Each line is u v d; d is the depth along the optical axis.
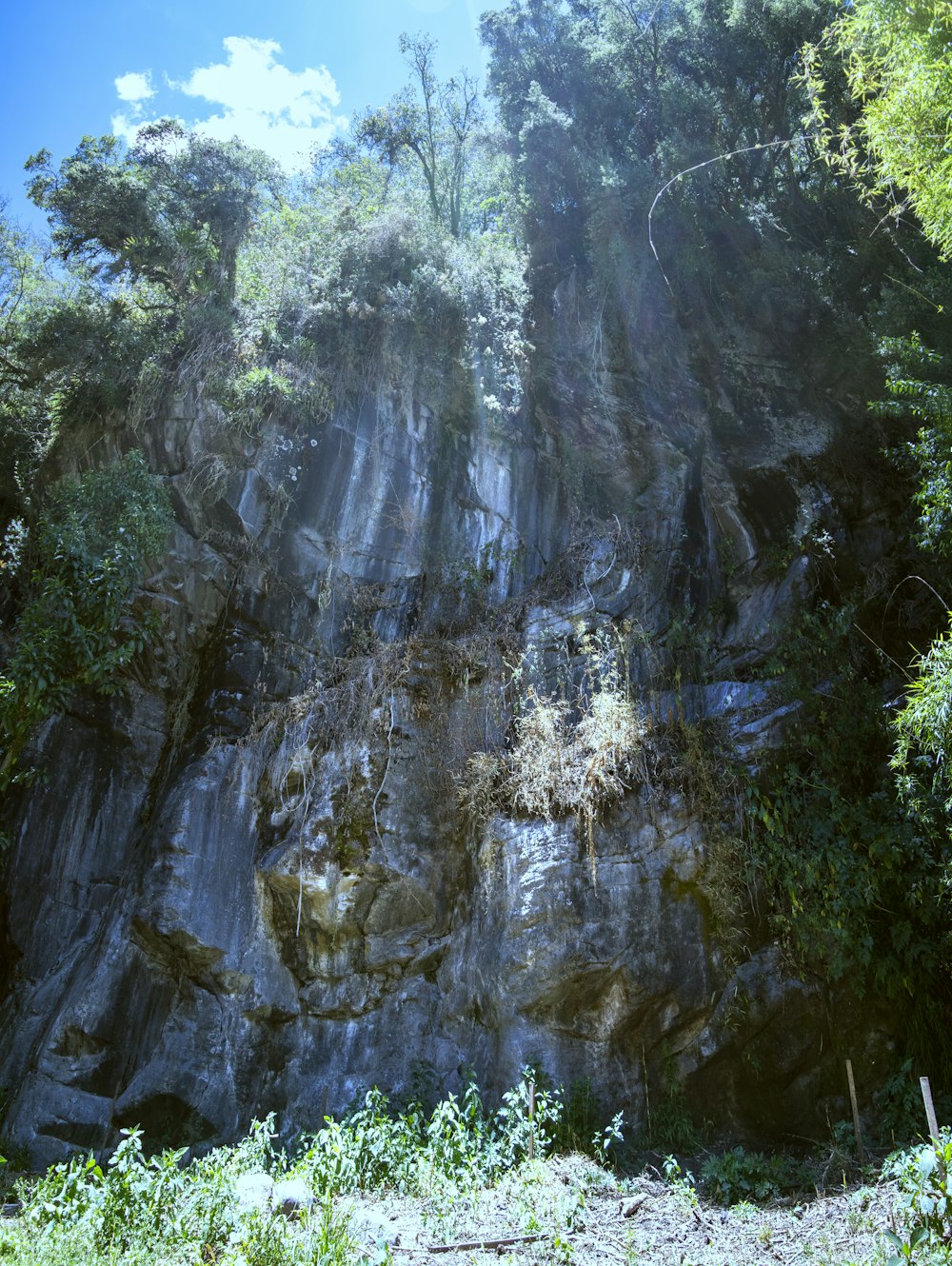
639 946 10.21
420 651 12.45
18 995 11.35
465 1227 7.37
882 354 11.94
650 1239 7.09
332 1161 8.00
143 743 12.77
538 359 14.02
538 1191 8.02
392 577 13.72
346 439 13.77
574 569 13.07
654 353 13.50
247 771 12.01
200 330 13.57
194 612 13.16
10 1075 10.73
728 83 14.43
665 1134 9.70
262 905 11.42
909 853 10.09
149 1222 6.69
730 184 13.90
